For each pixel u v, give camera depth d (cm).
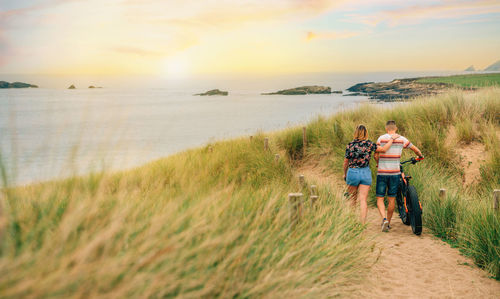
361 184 594
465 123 986
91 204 239
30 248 203
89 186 254
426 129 989
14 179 224
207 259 255
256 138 1226
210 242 257
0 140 214
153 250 227
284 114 17575
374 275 405
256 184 639
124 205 269
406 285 380
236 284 266
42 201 245
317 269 314
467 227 507
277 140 1271
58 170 233
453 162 900
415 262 450
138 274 211
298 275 288
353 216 501
